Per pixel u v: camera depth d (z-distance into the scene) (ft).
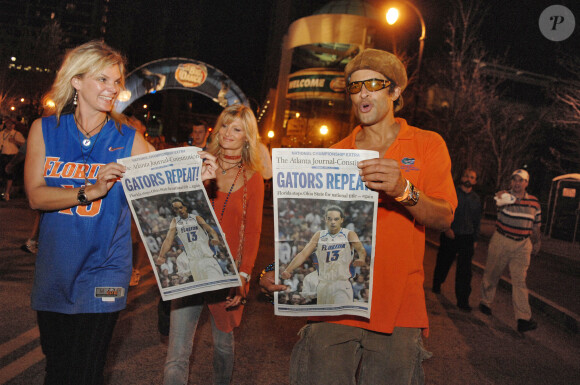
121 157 7.94
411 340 7.41
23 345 13.06
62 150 7.81
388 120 8.11
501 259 21.33
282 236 6.89
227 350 10.27
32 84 116.47
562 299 28.35
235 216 10.29
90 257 7.63
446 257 25.62
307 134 135.03
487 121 90.94
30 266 21.39
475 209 23.12
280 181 6.85
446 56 95.14
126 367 12.59
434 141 7.70
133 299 18.95
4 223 31.96
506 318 22.53
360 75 7.93
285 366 13.79
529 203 20.93
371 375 7.47
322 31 109.40
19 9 193.88
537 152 96.48
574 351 18.65
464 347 17.52
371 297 6.87
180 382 9.43
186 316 9.68
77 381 7.55
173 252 7.63
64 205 7.34
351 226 6.86
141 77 47.85
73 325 7.70
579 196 62.39
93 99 7.70
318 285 6.91
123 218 7.91
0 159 42.80
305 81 130.11
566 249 55.57
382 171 6.33
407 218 7.57
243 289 10.06
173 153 7.46
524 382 14.69
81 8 194.80
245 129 10.41
